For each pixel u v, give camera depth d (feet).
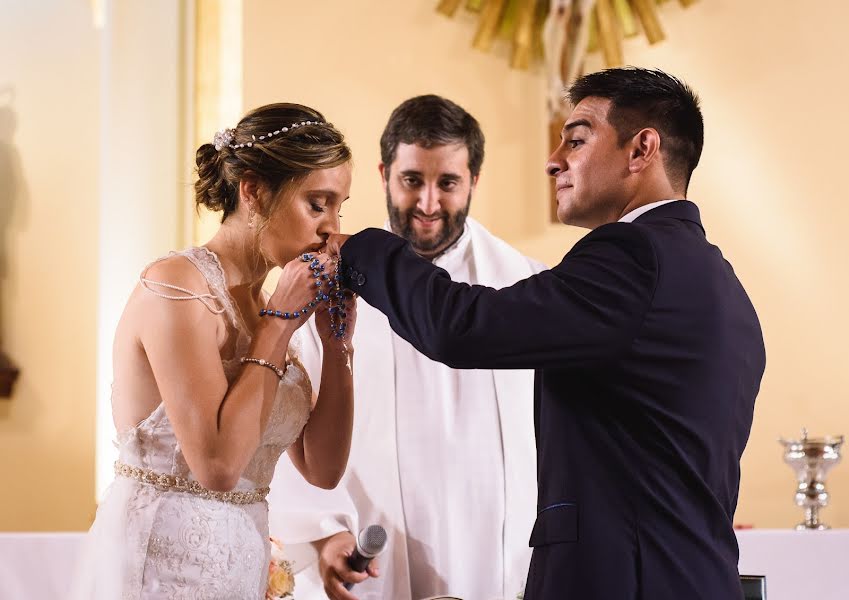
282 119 8.16
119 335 7.88
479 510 11.14
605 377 7.24
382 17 15.93
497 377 11.43
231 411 7.45
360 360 11.35
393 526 10.96
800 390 15.58
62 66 17.37
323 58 15.66
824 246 15.74
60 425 16.79
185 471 7.72
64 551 10.66
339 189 8.23
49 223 17.15
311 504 10.62
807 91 15.92
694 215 7.81
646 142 7.89
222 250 8.28
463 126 11.42
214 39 15.39
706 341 7.27
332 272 7.86
